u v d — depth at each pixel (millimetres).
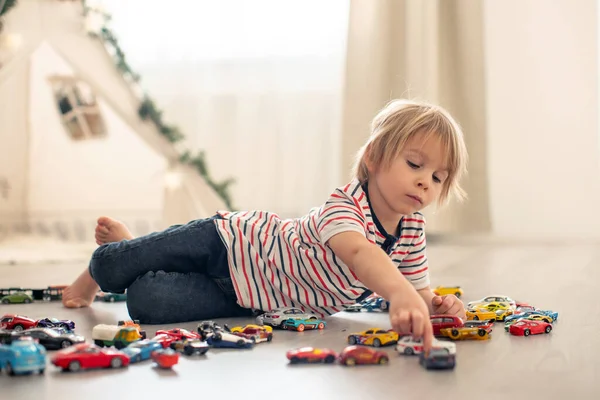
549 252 2928
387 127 1264
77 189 3414
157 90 3574
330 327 1270
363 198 1276
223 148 3582
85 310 1526
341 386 857
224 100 3576
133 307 1352
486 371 928
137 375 903
